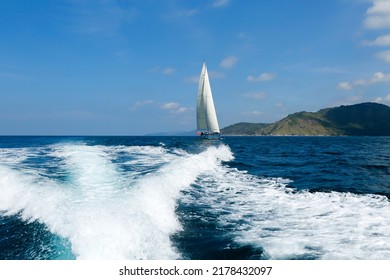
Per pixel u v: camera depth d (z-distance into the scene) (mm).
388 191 12602
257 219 8789
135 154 25750
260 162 24625
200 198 11273
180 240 7113
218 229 7898
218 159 25031
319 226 8156
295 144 71000
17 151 25656
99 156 21922
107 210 7316
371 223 8375
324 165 22672
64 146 33875
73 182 11242
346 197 11555
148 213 7836
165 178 11969
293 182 14859
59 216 7012
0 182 10508
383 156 32188
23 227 7086
